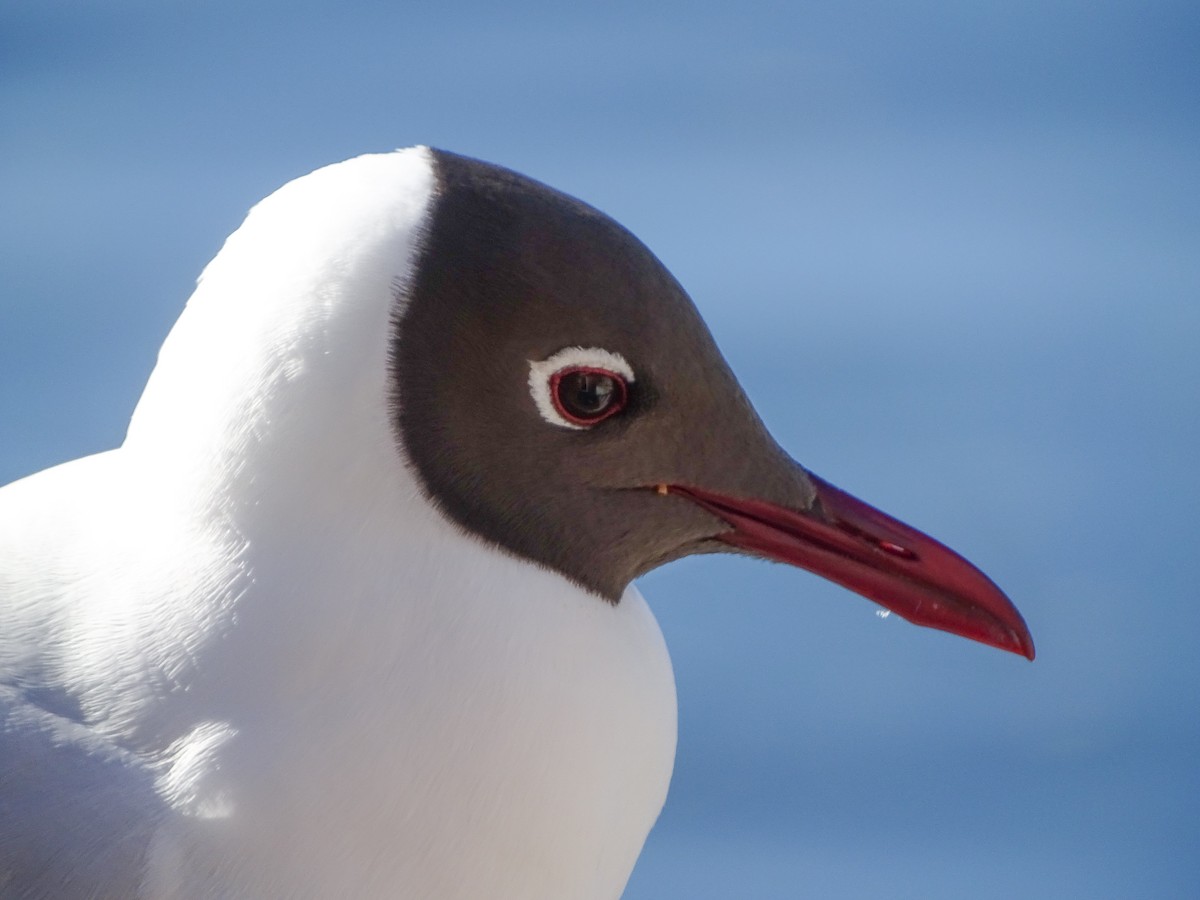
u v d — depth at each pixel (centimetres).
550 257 218
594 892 218
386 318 217
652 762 219
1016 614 220
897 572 220
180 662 217
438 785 217
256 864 216
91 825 216
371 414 217
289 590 217
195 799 216
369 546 217
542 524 218
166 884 216
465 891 217
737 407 219
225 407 217
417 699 217
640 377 218
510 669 217
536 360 218
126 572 217
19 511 219
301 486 217
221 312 217
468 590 217
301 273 217
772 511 220
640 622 220
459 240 218
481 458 218
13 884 216
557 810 217
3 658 217
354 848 217
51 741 216
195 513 217
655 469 219
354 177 218
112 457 219
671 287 219
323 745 216
